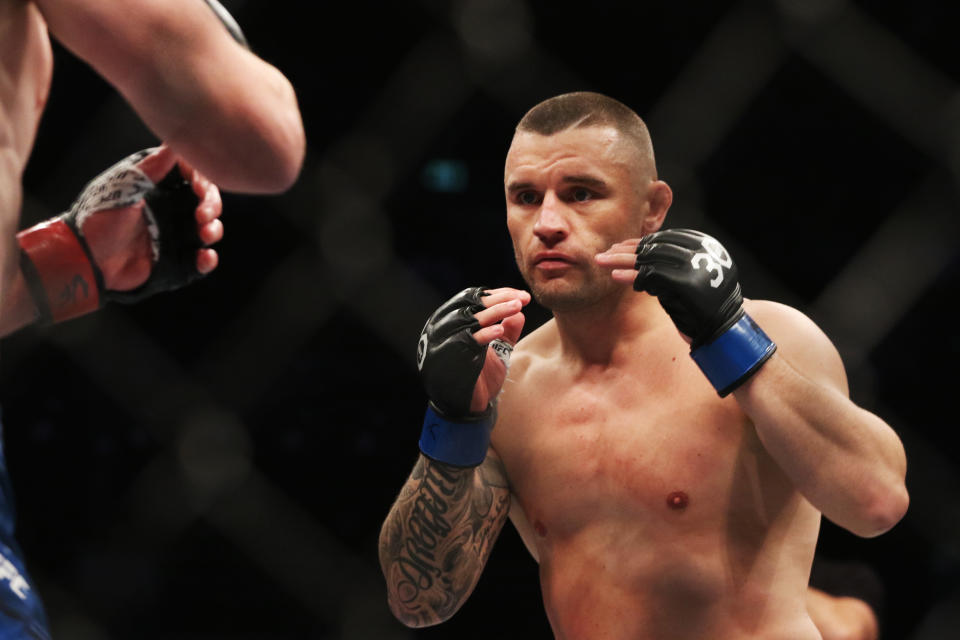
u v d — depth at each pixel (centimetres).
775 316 806
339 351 1714
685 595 777
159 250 718
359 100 1611
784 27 1453
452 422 786
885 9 1549
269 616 1734
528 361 898
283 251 1698
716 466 784
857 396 1716
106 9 494
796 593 783
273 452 1728
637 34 1609
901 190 1688
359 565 1734
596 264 802
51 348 1734
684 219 1509
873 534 749
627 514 798
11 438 1741
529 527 875
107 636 1716
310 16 1605
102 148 1636
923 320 1756
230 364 1738
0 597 523
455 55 1510
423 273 1655
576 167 800
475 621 1731
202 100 510
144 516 1734
